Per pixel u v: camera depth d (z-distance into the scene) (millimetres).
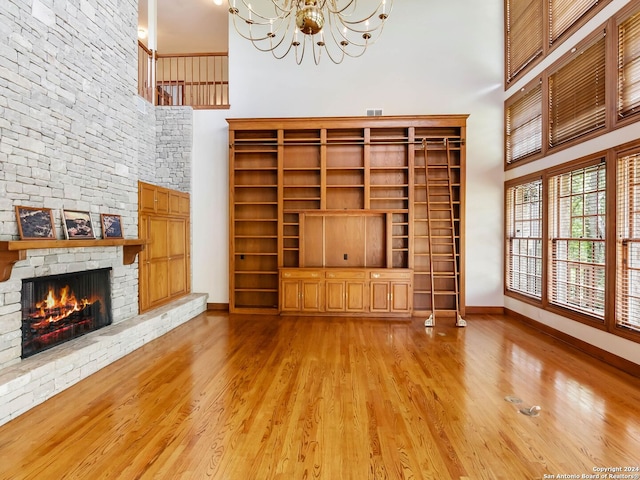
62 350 2951
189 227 5711
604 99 3453
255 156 5711
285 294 5316
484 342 4059
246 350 3760
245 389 2789
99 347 3199
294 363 3371
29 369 2516
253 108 5727
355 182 5566
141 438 2104
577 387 2850
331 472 1808
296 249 5477
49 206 3035
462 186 5309
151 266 4609
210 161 5773
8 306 2588
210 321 5031
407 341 4094
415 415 2393
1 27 2578
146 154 5488
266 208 5684
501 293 5531
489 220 5512
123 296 4043
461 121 5266
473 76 5523
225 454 1951
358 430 2203
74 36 3316
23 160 2771
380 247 5523
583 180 3789
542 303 4488
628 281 3193
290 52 5684
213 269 5793
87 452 1963
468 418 2355
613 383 2928
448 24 5535
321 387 2832
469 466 1859
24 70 2773
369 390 2781
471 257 5539
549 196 4359
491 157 5512
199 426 2242
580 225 3840
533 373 3139
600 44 3514
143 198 4438
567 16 4035
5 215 2615
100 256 3680
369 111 5605
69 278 3289
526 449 2012
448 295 5477
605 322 3410
